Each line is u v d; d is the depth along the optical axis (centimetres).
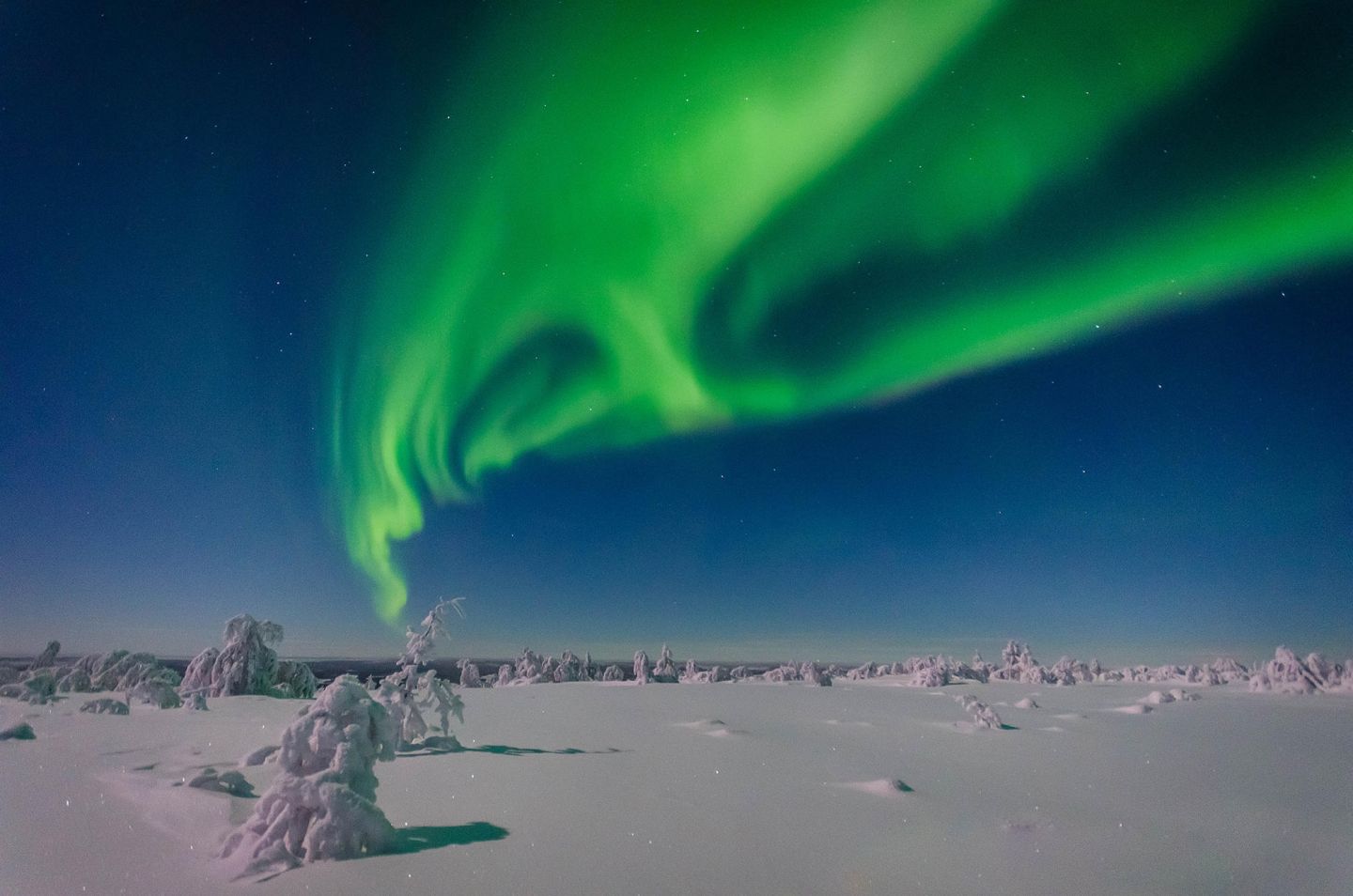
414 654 1032
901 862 490
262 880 418
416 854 473
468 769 800
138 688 1571
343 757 504
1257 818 664
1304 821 655
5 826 530
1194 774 894
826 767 877
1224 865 513
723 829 561
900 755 991
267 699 1770
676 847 507
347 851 466
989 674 3638
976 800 702
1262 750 1120
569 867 454
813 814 622
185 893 399
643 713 1560
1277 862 523
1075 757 1012
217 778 643
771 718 1480
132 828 523
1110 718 1599
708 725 1261
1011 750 1061
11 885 412
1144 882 470
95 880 419
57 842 488
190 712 1409
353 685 568
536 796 666
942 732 1282
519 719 1373
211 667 1906
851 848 520
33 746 909
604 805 634
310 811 481
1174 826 623
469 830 536
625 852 491
